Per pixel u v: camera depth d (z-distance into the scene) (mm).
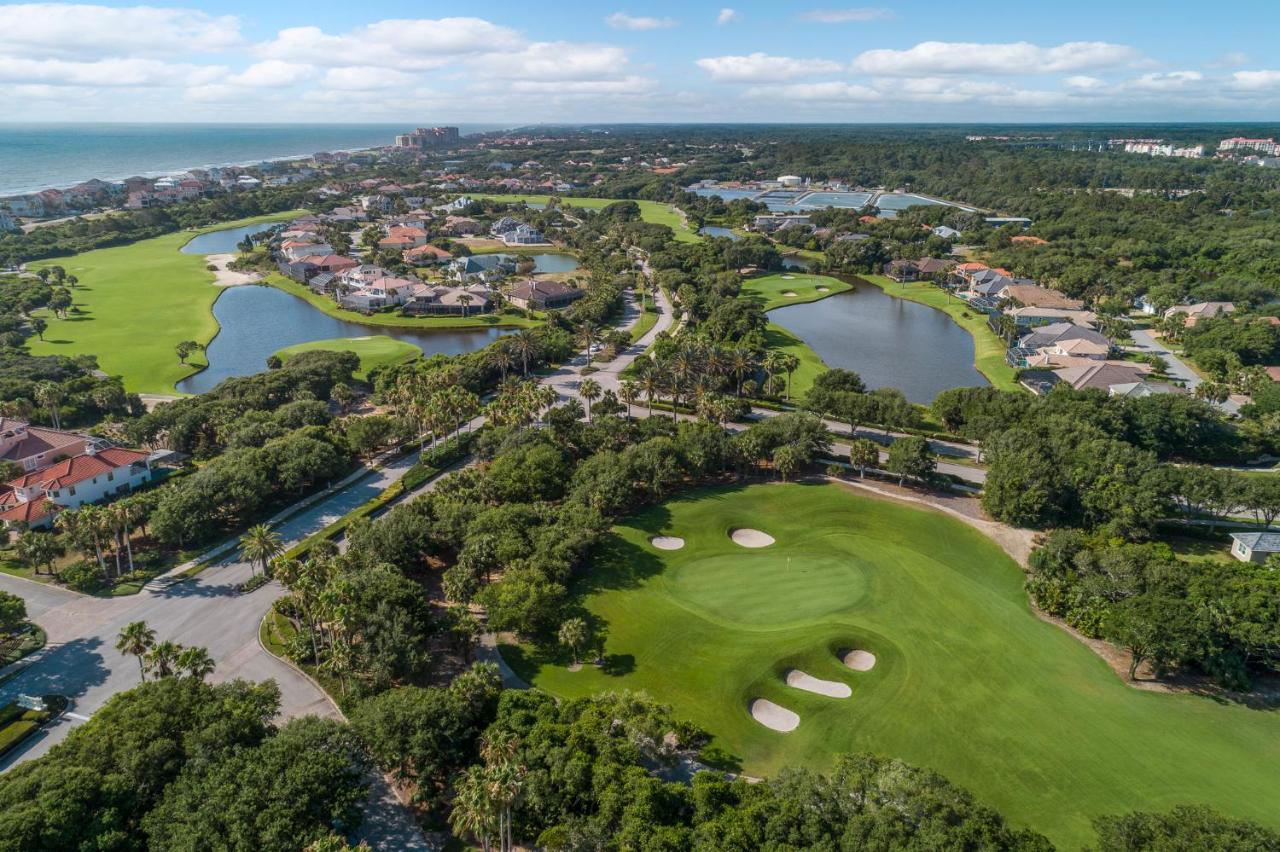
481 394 196250
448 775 74625
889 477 147625
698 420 167250
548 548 108375
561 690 89562
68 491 126562
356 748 72125
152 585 110312
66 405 172250
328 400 189875
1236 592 94688
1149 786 76812
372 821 71375
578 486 129625
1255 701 88688
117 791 63969
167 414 159625
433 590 110250
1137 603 94312
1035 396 186375
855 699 88938
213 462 136625
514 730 73938
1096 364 193625
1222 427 157000
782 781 69375
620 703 78938
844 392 174125
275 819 61250
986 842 59219
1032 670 93750
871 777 68250
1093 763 79688
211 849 59438
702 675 92500
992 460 147875
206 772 66250
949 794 65188
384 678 84188
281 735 70250
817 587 110750
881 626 101812
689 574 113812
